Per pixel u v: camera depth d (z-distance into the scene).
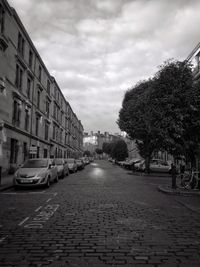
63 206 9.42
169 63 15.34
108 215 7.98
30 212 8.41
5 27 21.64
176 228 6.66
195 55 27.14
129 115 29.39
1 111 21.42
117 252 4.92
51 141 42.00
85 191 13.65
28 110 29.20
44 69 35.72
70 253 4.86
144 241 5.57
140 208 9.27
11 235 5.95
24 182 14.36
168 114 14.52
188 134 14.96
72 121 69.50
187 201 11.20
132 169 38.00
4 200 10.84
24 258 4.62
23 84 27.16
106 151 115.81
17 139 25.58
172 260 4.58
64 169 22.45
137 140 32.88
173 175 15.07
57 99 46.97
